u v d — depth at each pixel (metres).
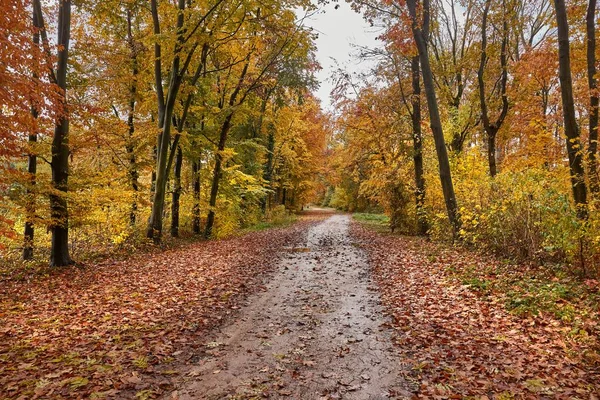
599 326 5.10
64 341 5.49
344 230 24.03
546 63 14.67
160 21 15.80
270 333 5.92
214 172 19.92
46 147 10.61
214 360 4.93
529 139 16.92
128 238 15.30
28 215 10.24
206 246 16.16
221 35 15.85
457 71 18.03
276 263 12.04
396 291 8.22
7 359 4.82
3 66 6.10
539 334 5.23
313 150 39.91
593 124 11.19
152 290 8.52
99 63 13.96
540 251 8.01
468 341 5.24
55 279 9.66
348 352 5.15
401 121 18.75
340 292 8.39
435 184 16.12
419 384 4.21
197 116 18.83
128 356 4.95
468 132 19.97
